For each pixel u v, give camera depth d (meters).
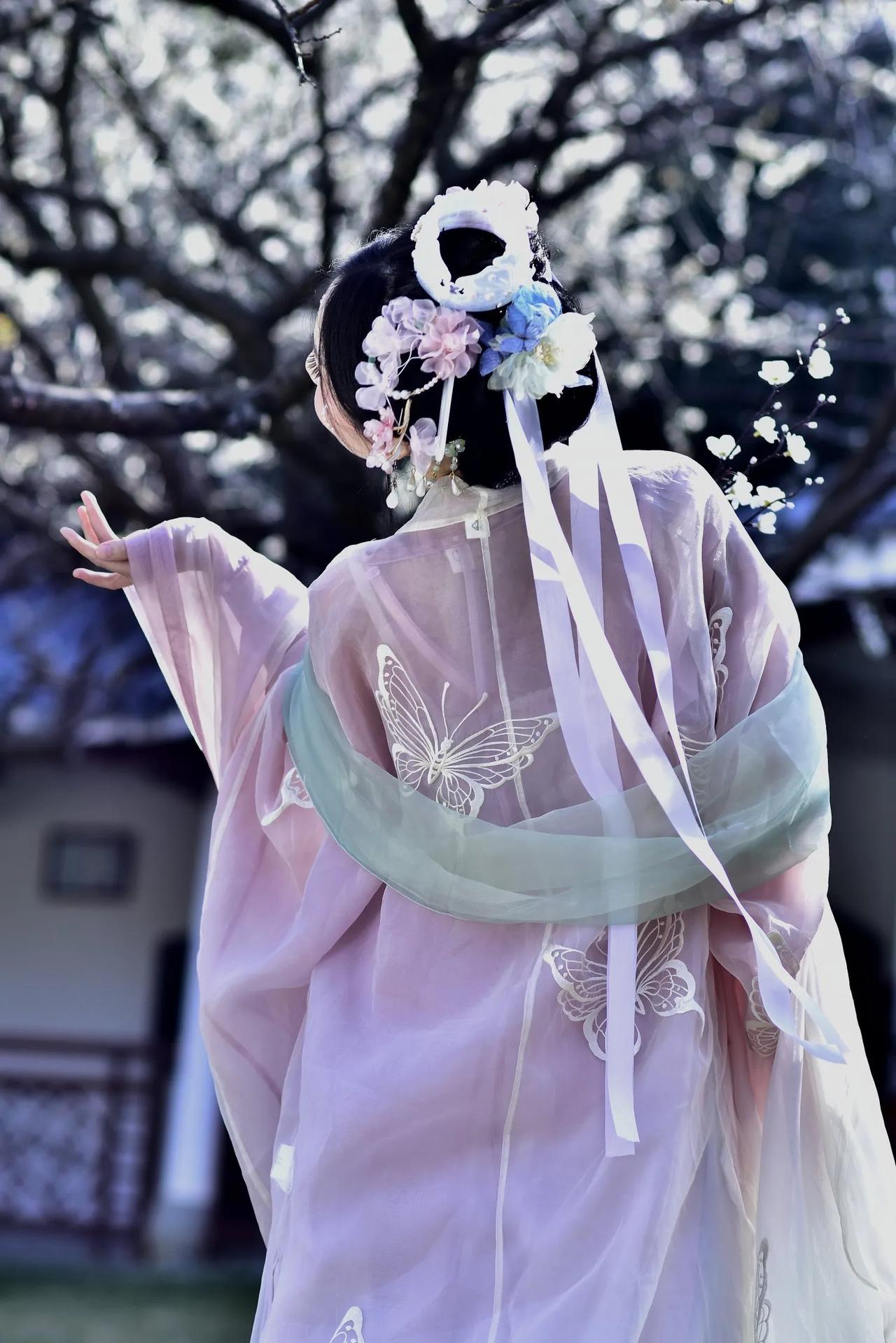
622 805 2.54
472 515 2.68
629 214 11.50
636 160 9.84
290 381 6.67
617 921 2.52
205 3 6.63
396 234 2.84
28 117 10.58
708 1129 2.53
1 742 14.22
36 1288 12.89
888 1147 2.71
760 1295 2.47
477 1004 2.59
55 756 14.58
